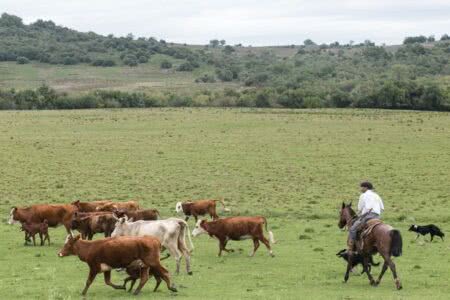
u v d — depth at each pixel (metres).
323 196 45.47
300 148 68.06
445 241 31.59
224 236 27.72
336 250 29.14
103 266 20.45
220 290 21.50
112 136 77.56
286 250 29.17
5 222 36.97
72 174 54.56
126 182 51.19
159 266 20.75
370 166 57.53
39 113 105.06
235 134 79.06
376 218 22.53
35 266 25.86
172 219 24.39
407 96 117.94
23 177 53.03
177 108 116.12
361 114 102.19
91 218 29.36
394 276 21.52
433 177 52.00
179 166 58.22
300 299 20.05
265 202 43.44
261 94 125.69
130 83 186.75
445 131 79.25
